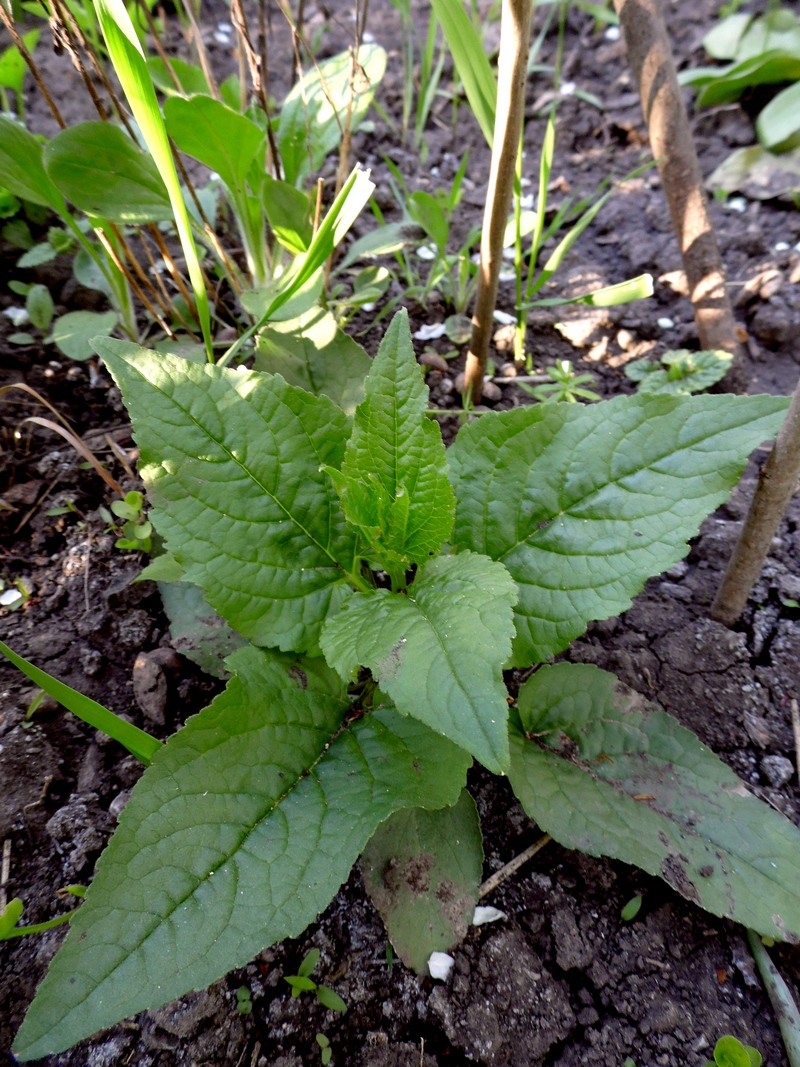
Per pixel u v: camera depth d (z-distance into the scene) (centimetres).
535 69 56
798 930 20
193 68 36
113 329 36
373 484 21
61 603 29
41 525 31
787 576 31
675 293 42
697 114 53
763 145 49
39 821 24
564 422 24
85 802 24
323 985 21
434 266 40
